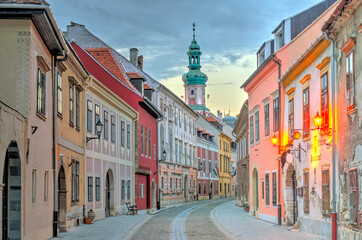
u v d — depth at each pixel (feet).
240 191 178.81
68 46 76.74
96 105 104.32
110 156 115.85
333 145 61.67
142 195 146.72
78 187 91.30
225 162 309.42
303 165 77.05
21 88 57.36
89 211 95.96
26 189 57.11
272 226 88.94
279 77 90.02
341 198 59.47
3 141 48.21
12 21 57.36
